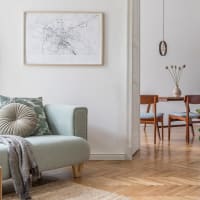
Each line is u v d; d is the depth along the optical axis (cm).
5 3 371
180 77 704
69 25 374
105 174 315
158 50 704
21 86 376
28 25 372
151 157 392
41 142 269
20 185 246
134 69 410
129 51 378
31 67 376
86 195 252
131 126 383
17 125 290
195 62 704
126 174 315
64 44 375
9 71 374
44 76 377
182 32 703
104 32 376
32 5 372
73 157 289
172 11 701
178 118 523
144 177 304
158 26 702
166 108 702
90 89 378
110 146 381
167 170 330
